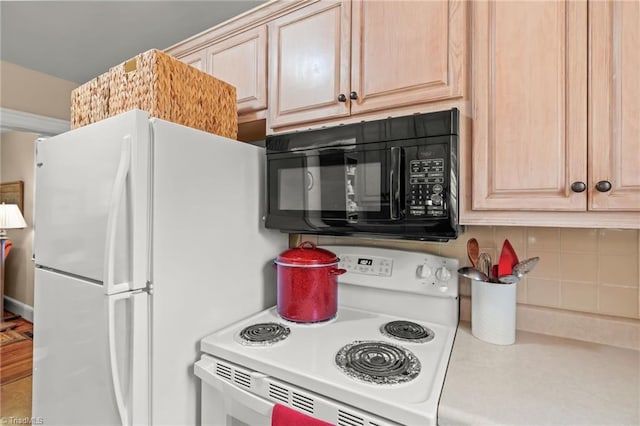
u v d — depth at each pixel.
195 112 1.13
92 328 0.94
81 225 0.99
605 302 1.03
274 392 0.84
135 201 0.86
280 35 1.29
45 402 1.13
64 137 1.07
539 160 0.83
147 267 0.90
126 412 0.86
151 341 0.90
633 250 0.99
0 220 3.35
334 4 1.16
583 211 0.79
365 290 1.35
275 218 1.23
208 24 1.78
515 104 0.86
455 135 0.90
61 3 1.60
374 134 1.01
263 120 1.37
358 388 0.75
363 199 1.03
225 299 1.15
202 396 0.99
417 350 0.97
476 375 0.82
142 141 0.88
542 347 0.99
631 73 0.74
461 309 1.24
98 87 1.16
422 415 0.66
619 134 0.75
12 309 3.81
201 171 1.05
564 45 0.81
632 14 0.74
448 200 0.90
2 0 1.57
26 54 2.12
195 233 1.03
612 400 0.71
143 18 1.72
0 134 4.02
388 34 1.05
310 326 1.16
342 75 1.14
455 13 0.94
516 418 0.64
